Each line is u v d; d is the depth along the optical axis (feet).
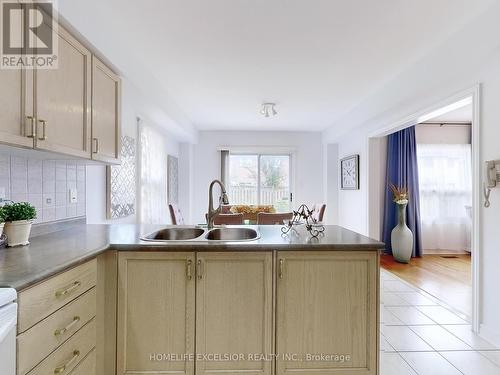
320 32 7.46
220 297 5.37
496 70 6.97
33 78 4.23
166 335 5.34
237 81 10.86
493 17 6.41
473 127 7.58
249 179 20.70
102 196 8.88
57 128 4.75
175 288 5.33
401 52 8.57
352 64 9.36
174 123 13.80
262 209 15.58
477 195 7.58
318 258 5.42
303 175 20.34
